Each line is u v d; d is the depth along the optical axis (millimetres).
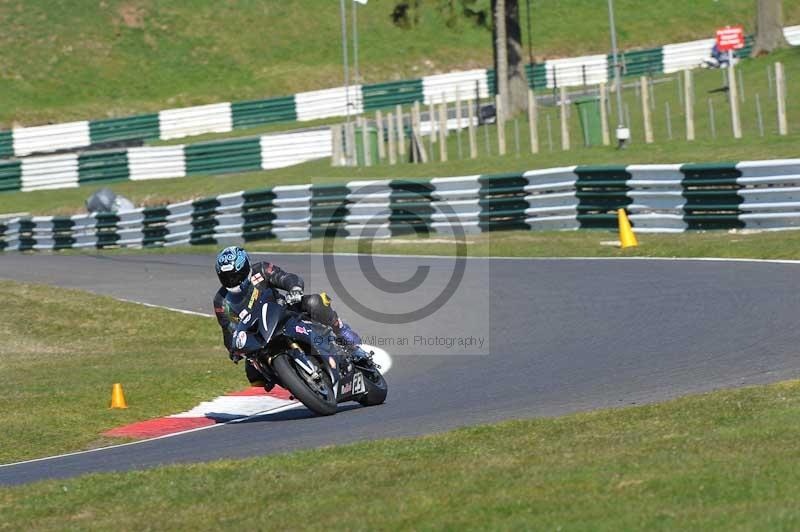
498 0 134875
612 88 149625
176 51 192625
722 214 69250
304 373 31969
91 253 99250
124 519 20844
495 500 19000
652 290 51031
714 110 115875
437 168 107562
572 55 192750
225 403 39188
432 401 33438
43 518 21562
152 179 142750
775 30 140500
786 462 19859
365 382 33438
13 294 66375
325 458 24688
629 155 96250
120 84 185250
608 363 36312
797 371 30984
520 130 127938
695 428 24094
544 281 57781
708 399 27484
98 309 61531
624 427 25141
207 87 185250
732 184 68250
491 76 170125
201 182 133375
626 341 40031
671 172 71250
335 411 32344
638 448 22469
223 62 190750
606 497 18594
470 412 30469
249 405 38312
